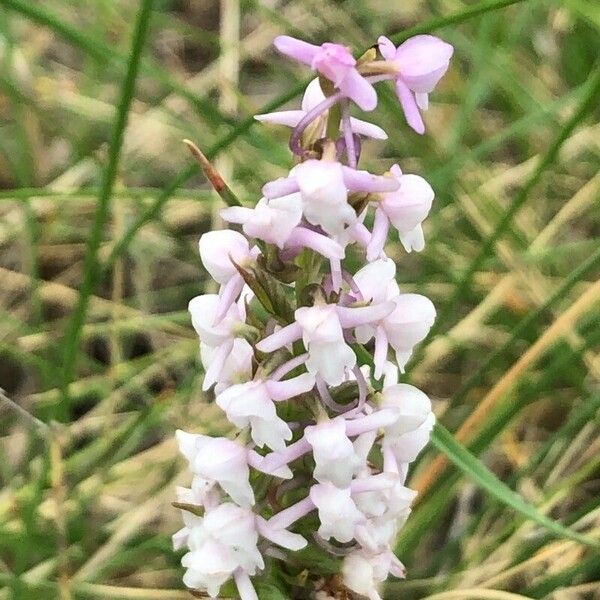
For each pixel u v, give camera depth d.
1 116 0.28
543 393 0.22
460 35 0.27
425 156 0.25
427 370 0.24
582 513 0.19
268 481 0.13
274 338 0.12
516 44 0.29
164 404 0.22
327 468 0.12
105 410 0.23
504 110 0.28
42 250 0.26
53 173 0.28
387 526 0.13
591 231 0.27
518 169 0.26
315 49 0.12
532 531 0.20
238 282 0.13
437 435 0.17
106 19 0.27
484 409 0.19
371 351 0.15
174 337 0.25
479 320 0.23
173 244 0.26
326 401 0.13
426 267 0.25
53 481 0.19
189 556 0.13
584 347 0.19
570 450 0.21
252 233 0.12
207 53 0.32
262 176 0.25
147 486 0.22
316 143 0.12
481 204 0.24
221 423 0.22
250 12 0.32
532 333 0.23
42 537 0.20
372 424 0.13
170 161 0.28
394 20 0.31
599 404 0.19
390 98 0.22
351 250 0.20
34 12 0.19
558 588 0.19
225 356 0.13
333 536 0.13
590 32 0.28
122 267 0.27
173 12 0.33
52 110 0.28
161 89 0.28
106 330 0.24
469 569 0.20
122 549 0.21
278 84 0.30
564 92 0.28
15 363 0.25
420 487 0.19
